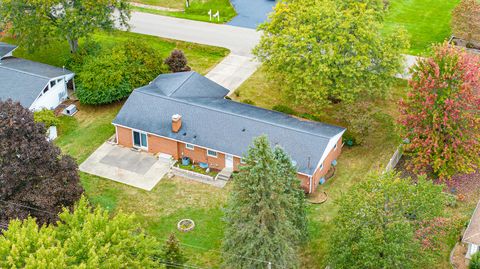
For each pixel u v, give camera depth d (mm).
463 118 46344
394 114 58406
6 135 39719
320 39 54469
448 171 48281
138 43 61812
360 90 53562
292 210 39156
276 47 55250
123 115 53781
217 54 70125
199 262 42812
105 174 51281
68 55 65438
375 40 54031
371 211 36531
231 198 37562
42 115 55031
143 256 34719
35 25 62000
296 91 54344
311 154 48125
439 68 46594
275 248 37094
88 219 33719
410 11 79500
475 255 40594
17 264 30547
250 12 80938
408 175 50656
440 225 37469
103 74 58469
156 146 53156
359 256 36562
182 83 56812
